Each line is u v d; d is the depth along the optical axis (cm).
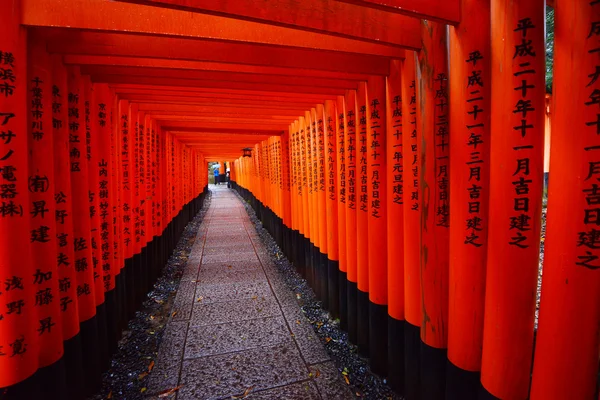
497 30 145
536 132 141
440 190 191
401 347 255
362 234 302
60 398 205
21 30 165
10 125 163
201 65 248
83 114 250
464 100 165
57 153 217
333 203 387
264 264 626
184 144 966
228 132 650
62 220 221
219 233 925
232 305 437
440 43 182
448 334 189
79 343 235
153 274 511
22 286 173
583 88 115
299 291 494
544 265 132
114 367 300
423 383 212
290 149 600
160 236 565
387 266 266
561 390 128
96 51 206
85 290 252
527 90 139
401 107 233
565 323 125
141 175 452
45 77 196
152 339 352
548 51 455
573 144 119
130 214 400
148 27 173
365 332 309
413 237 220
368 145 272
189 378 284
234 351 326
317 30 161
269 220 888
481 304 172
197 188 1334
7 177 164
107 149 309
